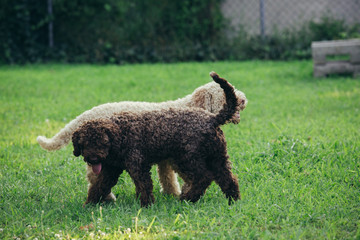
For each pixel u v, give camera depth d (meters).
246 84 15.21
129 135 5.69
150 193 5.84
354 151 7.66
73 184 7.03
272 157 7.52
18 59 21.39
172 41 22.52
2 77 17.28
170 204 6.04
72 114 11.25
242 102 7.20
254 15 22.80
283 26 22.58
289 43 21.28
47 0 21.98
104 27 22.33
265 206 5.76
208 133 5.73
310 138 8.53
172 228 5.23
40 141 6.72
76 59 21.75
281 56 20.81
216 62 20.84
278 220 5.39
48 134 9.80
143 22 22.41
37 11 21.89
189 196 5.93
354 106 11.53
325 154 7.52
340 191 6.21
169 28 22.56
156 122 5.77
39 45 21.94
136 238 4.97
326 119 10.22
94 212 5.75
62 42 22.52
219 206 5.71
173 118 5.81
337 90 13.81
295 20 22.25
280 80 15.90
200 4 22.47
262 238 4.88
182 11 22.36
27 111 11.99
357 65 15.90
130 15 22.41
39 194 6.61
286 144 7.93
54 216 5.71
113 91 14.50
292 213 5.56
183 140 5.71
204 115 5.86
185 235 5.02
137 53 21.75
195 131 5.73
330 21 21.42
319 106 11.77
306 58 20.69
